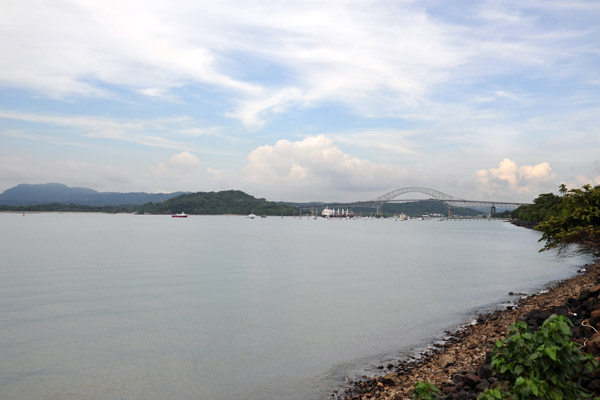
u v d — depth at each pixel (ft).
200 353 71.20
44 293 128.47
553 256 263.29
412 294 127.65
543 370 25.71
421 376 56.59
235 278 163.32
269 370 63.10
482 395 27.20
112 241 382.01
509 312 94.84
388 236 560.61
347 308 106.93
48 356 69.87
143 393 55.42
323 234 604.90
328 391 55.01
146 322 92.68
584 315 64.75
